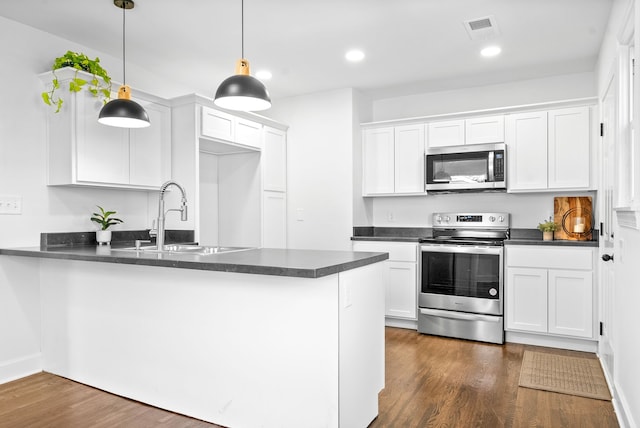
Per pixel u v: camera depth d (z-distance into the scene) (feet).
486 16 9.34
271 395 6.64
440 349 11.26
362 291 6.91
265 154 14.33
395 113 15.53
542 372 9.50
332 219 14.67
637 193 5.88
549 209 13.02
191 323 7.37
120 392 8.28
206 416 7.26
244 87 7.11
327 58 11.75
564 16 9.29
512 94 13.78
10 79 9.29
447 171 13.30
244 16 9.29
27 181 9.55
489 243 11.94
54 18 9.30
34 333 9.59
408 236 15.21
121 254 7.88
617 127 7.72
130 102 8.54
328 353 6.16
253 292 6.76
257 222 14.19
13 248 9.14
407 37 10.43
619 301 7.66
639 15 5.59
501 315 11.79
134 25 9.70
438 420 7.31
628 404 6.80
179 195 11.91
